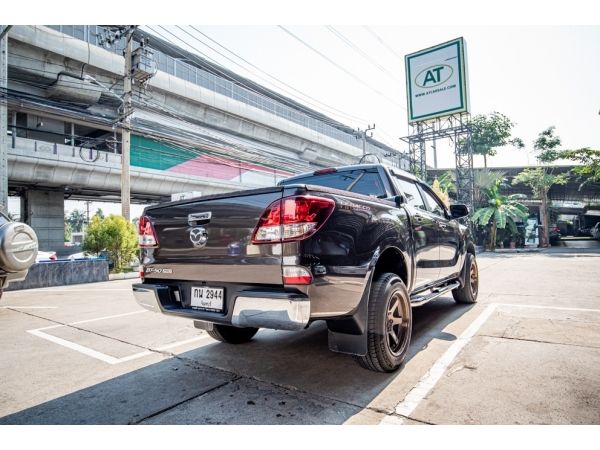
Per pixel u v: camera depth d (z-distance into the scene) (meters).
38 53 18.66
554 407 2.11
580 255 16.53
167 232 2.62
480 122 31.03
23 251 5.43
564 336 3.49
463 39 21.98
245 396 2.38
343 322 2.47
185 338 3.85
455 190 26.98
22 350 3.55
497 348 3.20
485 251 23.34
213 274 2.32
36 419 2.14
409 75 23.98
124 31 12.78
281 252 2.03
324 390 2.45
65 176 18.36
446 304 5.26
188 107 27.08
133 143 20.75
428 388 2.42
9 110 17.27
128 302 6.40
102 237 12.35
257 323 2.05
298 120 38.78
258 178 27.95
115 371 2.92
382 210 2.84
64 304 6.30
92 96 20.98
